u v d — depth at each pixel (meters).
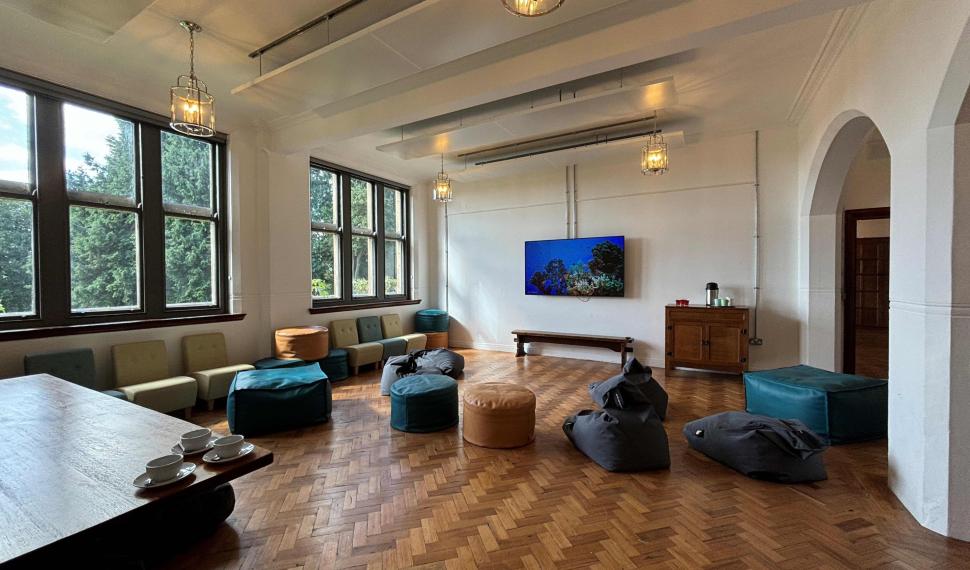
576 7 2.51
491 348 7.44
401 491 2.53
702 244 5.70
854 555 1.92
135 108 4.13
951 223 2.03
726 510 2.30
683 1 2.64
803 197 4.87
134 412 2.24
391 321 6.92
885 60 2.54
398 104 4.08
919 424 2.18
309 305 5.77
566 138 5.62
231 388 3.67
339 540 2.05
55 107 3.68
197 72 3.84
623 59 2.96
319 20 3.05
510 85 3.38
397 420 3.58
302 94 3.68
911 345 2.25
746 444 2.69
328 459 2.99
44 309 3.60
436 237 8.02
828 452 3.03
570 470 2.80
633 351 6.18
